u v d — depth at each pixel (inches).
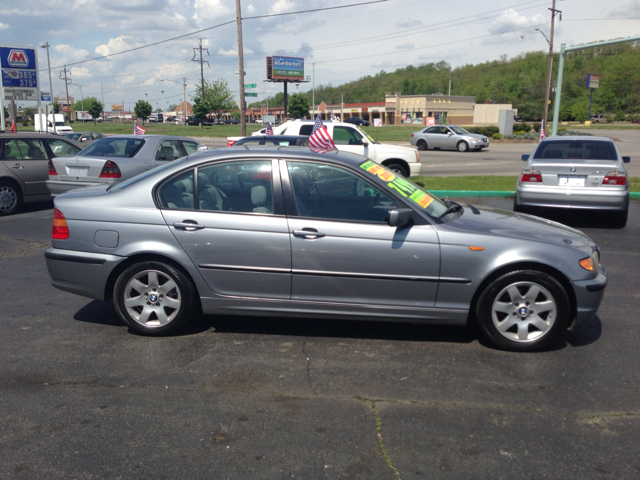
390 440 123.3
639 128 2578.7
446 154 1127.6
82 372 155.6
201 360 164.1
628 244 323.6
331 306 171.9
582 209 359.3
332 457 116.9
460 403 139.9
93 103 4537.4
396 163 554.9
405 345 177.0
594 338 183.3
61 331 186.4
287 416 133.1
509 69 5270.7
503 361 165.3
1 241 327.6
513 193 509.4
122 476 110.3
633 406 139.0
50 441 122.0
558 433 126.6
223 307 176.6
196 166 177.0
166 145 435.5
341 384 149.7
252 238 170.6
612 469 113.6
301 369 158.7
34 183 433.7
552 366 162.1
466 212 190.4
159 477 110.1
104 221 177.2
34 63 859.4
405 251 166.4
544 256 164.7
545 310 167.8
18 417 131.6
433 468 113.6
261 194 173.0
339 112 4143.7
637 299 223.5
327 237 167.6
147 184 178.4
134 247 174.9
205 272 173.9
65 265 181.2
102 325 192.4
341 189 171.8
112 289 183.3
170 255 173.6
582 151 376.8
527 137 1601.9
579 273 165.9
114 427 127.7
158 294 179.0
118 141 423.2
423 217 168.6
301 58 3324.3
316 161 172.7
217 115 3988.7
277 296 173.9
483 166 846.5
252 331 187.6
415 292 169.2
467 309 169.5
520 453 118.8
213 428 127.6
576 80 4534.9
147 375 154.0
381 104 3853.3
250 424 129.3
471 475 111.3
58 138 461.7
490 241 165.8
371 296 170.7
